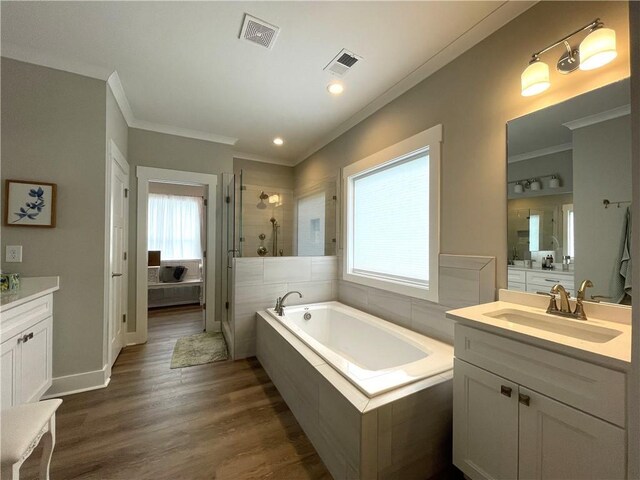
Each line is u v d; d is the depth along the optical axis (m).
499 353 1.16
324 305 3.04
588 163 1.29
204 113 2.93
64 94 2.09
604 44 1.12
